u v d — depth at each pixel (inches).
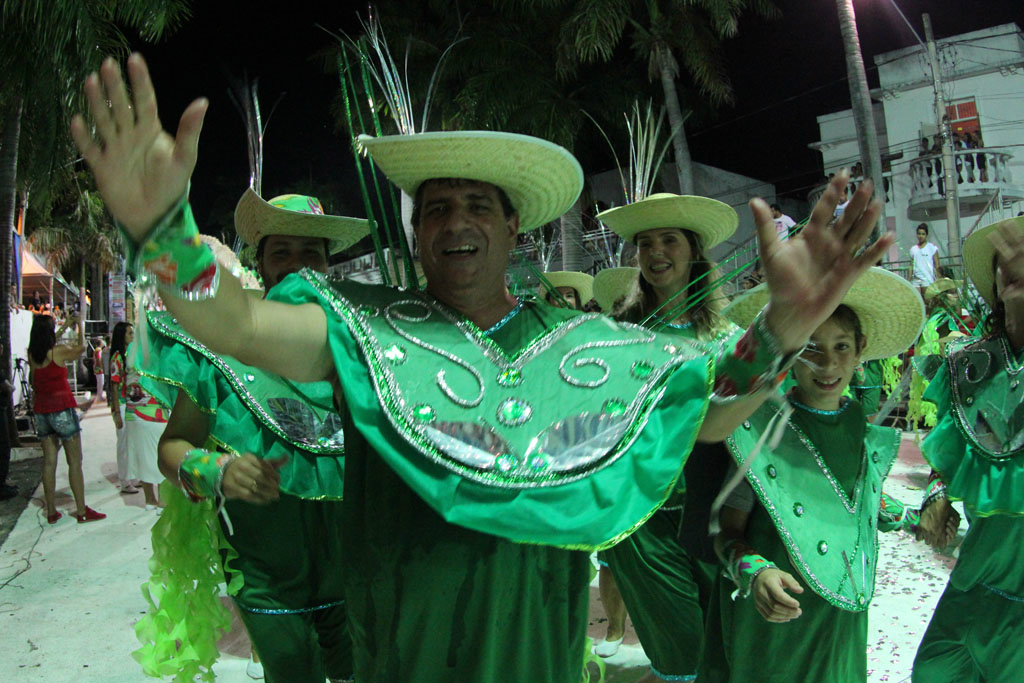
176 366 114.7
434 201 72.4
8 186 469.1
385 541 65.4
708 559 103.2
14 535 264.2
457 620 64.4
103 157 47.6
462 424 63.1
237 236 144.6
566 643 69.7
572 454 63.6
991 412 113.3
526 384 67.0
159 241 50.1
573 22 537.6
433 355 66.0
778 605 86.7
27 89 370.3
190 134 48.6
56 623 184.4
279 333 60.0
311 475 114.3
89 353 976.3
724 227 147.6
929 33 621.3
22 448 462.3
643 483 63.8
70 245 1192.2
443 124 525.7
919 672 117.6
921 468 295.9
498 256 73.0
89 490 333.1
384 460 62.9
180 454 103.8
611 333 72.4
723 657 103.8
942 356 126.8
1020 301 112.0
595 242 295.9
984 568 110.7
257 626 114.9
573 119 571.5
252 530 115.6
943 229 690.8
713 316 136.8
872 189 57.3
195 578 116.2
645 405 66.0
